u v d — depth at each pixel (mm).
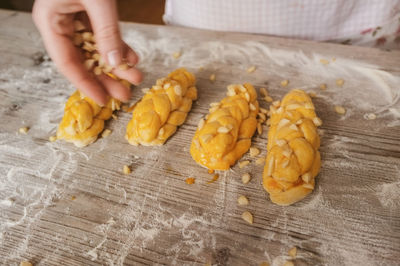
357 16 455
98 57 324
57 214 320
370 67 403
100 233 305
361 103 371
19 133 385
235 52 444
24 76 446
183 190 325
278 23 471
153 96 350
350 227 289
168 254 290
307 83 398
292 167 291
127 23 506
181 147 355
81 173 345
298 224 295
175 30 485
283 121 323
